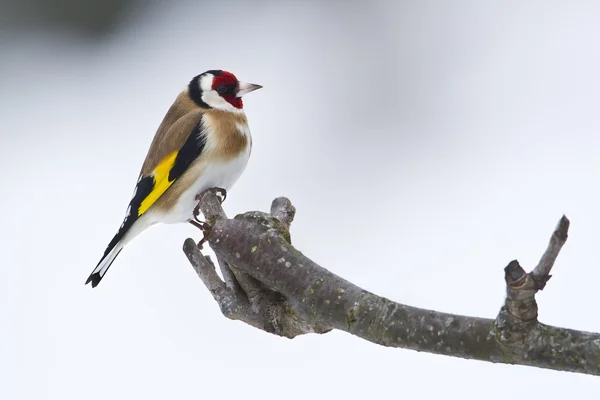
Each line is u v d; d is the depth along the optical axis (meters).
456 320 3.31
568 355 3.08
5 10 14.70
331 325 3.69
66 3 14.91
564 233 2.95
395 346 3.47
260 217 3.99
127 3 15.12
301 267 3.80
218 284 4.39
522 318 3.12
